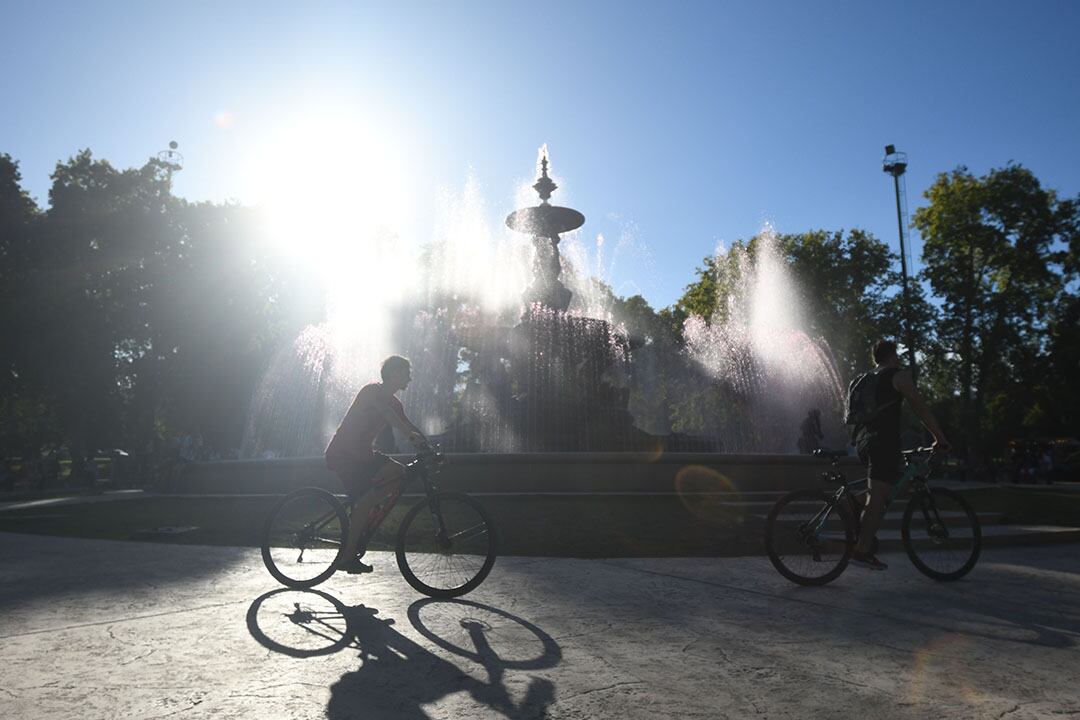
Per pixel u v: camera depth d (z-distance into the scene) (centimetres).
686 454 1077
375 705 289
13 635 388
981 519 909
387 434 1019
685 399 2577
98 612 440
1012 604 485
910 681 325
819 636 399
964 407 4400
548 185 1642
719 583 542
